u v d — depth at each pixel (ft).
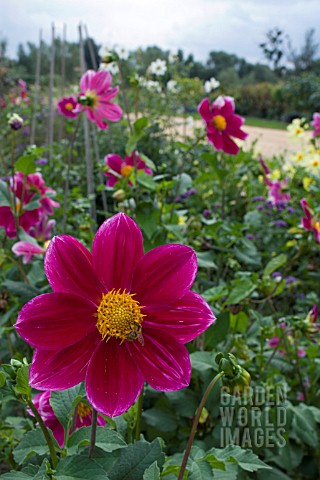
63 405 1.22
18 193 2.64
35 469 1.20
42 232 2.79
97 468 1.02
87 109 2.76
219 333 2.19
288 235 4.36
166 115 7.32
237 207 5.37
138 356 1.07
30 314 1.04
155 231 2.45
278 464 2.15
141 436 1.49
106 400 1.03
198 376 2.16
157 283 1.10
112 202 5.27
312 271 4.12
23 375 1.10
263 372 2.35
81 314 1.07
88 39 5.01
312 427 2.16
